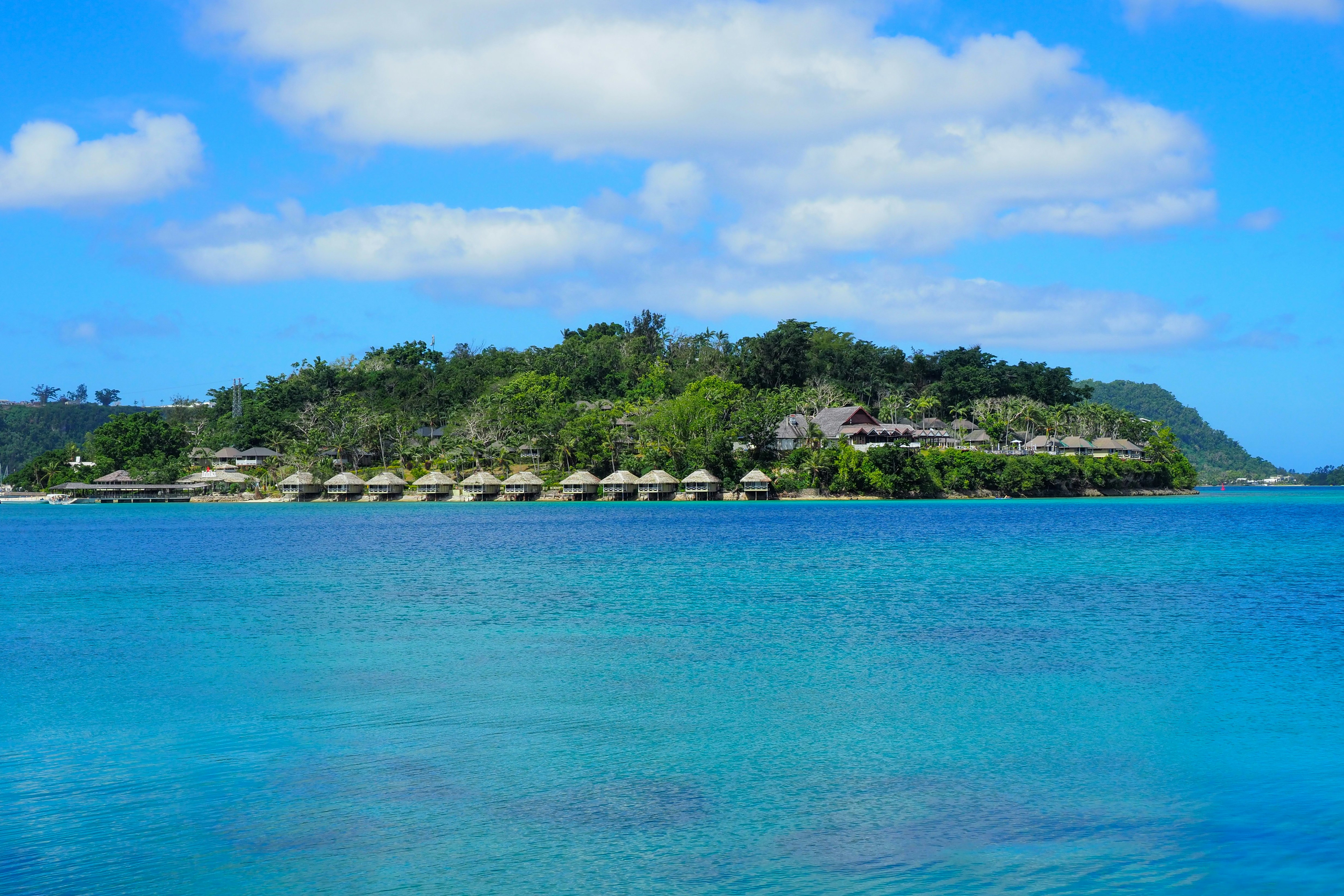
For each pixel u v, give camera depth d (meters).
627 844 18.70
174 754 24.16
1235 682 31.55
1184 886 16.97
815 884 17.00
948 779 22.34
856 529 106.50
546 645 37.84
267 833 19.23
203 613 46.47
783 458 180.62
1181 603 48.66
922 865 17.81
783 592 52.84
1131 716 27.55
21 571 66.12
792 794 21.36
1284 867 17.70
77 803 20.84
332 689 30.80
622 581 58.53
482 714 27.81
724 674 32.81
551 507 165.75
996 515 134.50
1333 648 36.88
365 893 16.81
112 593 53.88
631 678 32.22
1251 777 22.48
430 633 40.62
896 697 29.70
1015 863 17.86
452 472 191.88
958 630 40.94
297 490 190.25
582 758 23.83
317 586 56.84
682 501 176.00
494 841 18.81
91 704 28.98
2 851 18.42
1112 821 19.81
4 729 26.41
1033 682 31.61
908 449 175.75
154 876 17.39
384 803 20.88
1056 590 53.66
